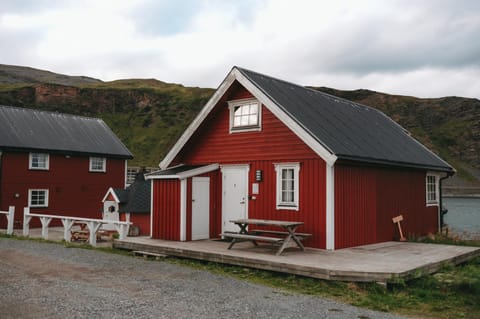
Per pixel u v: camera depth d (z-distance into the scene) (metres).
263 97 12.30
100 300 6.96
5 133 23.75
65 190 25.59
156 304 6.78
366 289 8.19
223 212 13.75
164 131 92.06
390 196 13.98
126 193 19.11
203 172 13.49
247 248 11.58
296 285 8.51
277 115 11.96
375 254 10.70
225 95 13.57
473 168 141.00
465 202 79.69
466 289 8.10
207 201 13.70
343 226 11.67
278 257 9.98
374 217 13.06
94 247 13.73
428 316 6.75
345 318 6.37
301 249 10.98
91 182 26.95
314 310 6.72
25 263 10.45
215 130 14.20
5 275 8.92
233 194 13.55
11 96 91.62
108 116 97.25
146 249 12.16
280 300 7.26
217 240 13.25
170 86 132.75
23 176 23.72
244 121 13.48
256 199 12.92
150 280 8.64
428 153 17.48
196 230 13.31
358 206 12.34
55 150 24.88
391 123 19.12
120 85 130.88
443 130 156.50
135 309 6.48
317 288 8.27
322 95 16.23
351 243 11.95
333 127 12.93
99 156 27.14
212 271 9.78
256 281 8.83
